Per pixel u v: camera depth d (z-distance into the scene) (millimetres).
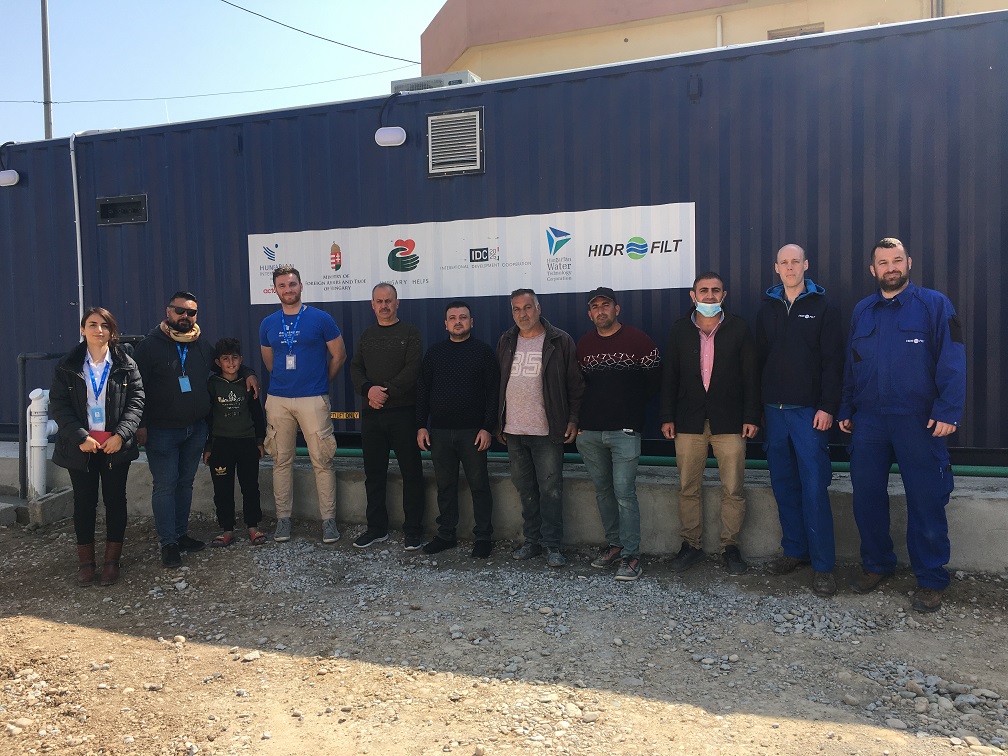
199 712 3016
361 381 4930
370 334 4957
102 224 6375
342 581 4473
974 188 4473
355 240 5770
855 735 2713
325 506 5098
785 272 4055
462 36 11461
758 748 2633
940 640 3461
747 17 9828
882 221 4637
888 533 3979
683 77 4973
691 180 4980
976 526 4094
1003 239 4430
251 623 3932
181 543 4996
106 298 6434
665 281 5066
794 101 4762
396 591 4258
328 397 5195
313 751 2703
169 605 4211
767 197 4836
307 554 4879
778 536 4426
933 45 4512
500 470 5191
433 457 4805
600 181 5168
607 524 4531
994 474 4453
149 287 6305
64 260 6535
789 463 4145
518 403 4543
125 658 3545
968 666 3227
